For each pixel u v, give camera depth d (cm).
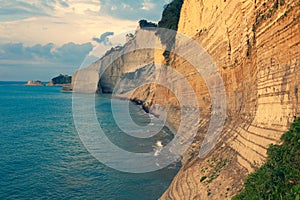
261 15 2339
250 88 2462
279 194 1322
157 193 2564
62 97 15925
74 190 2673
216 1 3956
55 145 4384
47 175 3048
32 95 17712
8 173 3105
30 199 2494
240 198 1548
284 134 1617
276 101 1897
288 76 1811
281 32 1947
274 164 1523
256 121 2103
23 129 5878
